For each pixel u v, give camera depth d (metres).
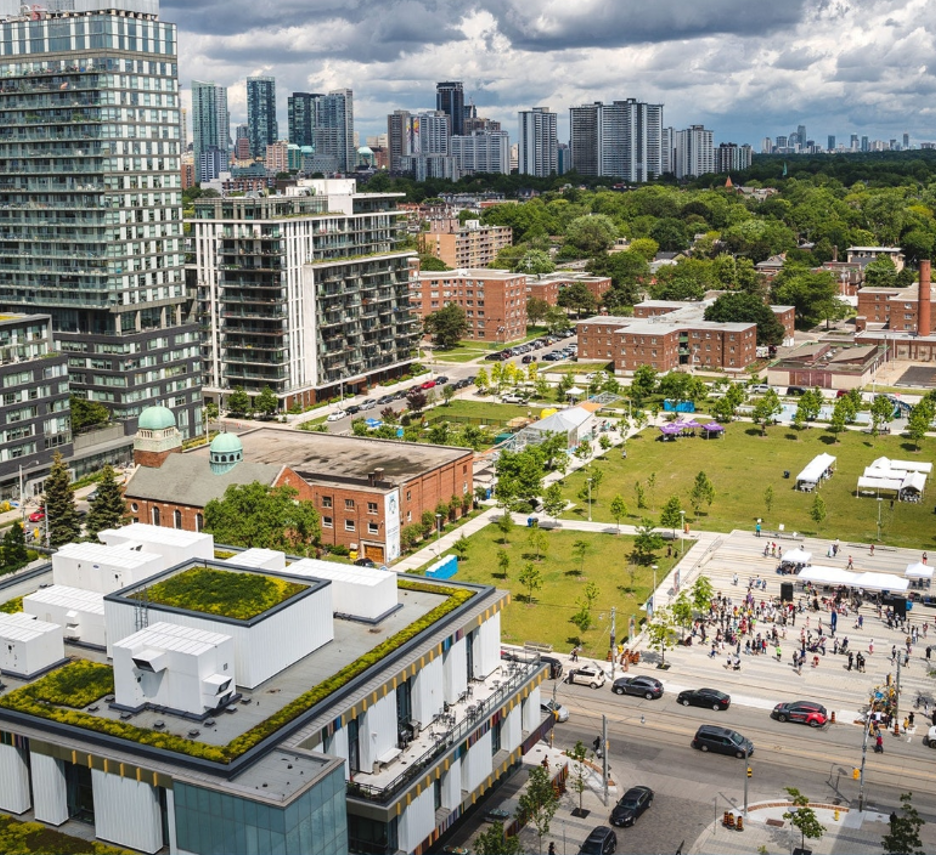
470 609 106.31
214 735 82.38
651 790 108.62
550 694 132.12
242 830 75.44
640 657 142.25
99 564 106.94
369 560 175.75
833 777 112.50
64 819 85.25
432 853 96.25
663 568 174.75
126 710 86.56
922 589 165.50
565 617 155.62
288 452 198.88
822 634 149.00
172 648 85.06
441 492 192.12
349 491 177.00
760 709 127.88
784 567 172.88
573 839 101.12
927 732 122.38
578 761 114.12
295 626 94.06
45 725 84.31
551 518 199.62
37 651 93.50
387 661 93.69
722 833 102.06
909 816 104.56
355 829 88.56
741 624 150.62
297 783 76.12
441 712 100.19
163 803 81.12
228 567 104.38
